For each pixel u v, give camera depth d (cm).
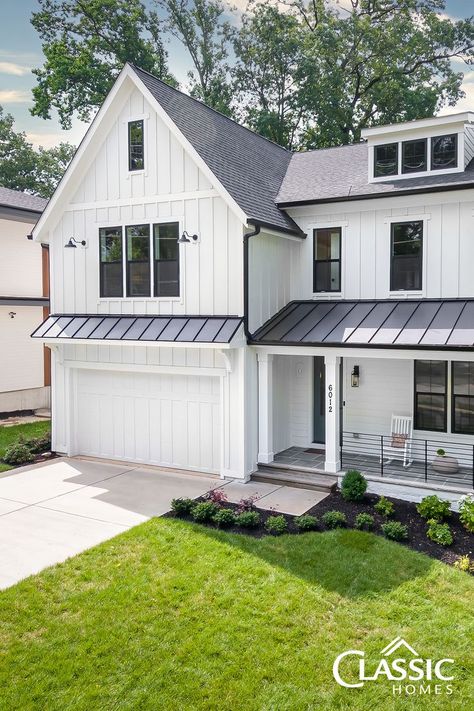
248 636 699
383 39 3114
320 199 1437
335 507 1154
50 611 757
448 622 728
